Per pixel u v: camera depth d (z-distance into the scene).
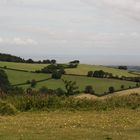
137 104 22.92
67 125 16.00
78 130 14.64
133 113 20.38
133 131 14.76
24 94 23.86
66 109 21.56
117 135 13.72
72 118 18.36
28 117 18.77
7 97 23.12
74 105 21.97
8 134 13.55
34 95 23.23
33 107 21.50
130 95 25.53
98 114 20.05
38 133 13.85
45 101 21.91
